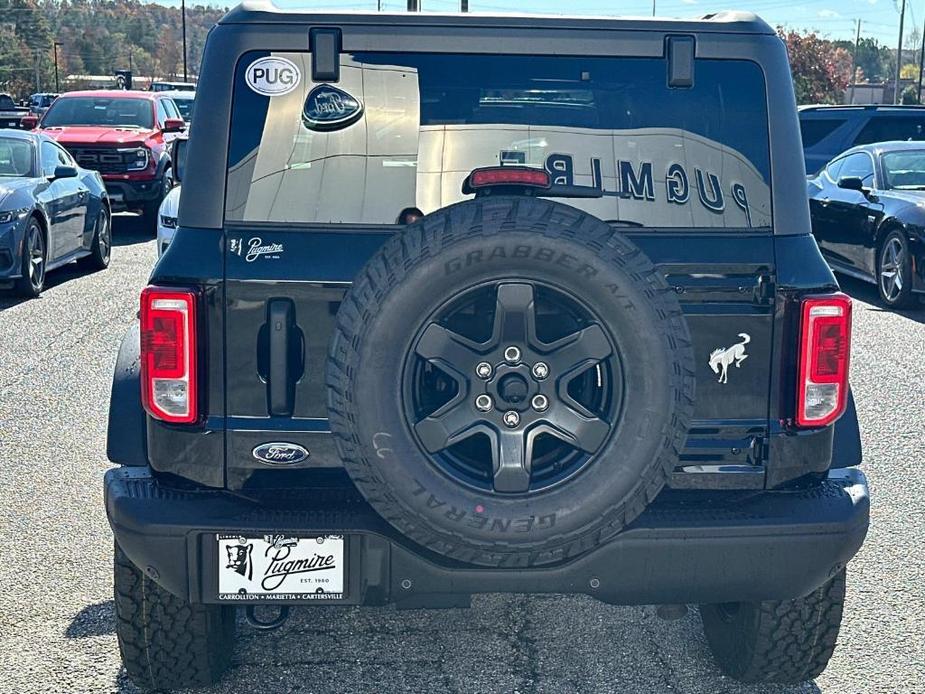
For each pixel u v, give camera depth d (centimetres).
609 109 326
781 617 351
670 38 323
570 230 281
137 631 346
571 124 326
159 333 306
